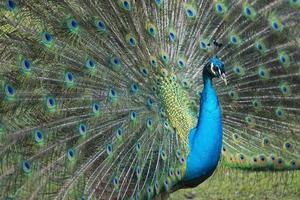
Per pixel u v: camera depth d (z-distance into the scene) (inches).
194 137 413.7
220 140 414.6
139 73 410.6
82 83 393.1
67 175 370.9
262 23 452.8
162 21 428.5
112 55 405.1
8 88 372.5
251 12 449.7
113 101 397.1
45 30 388.2
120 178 387.2
